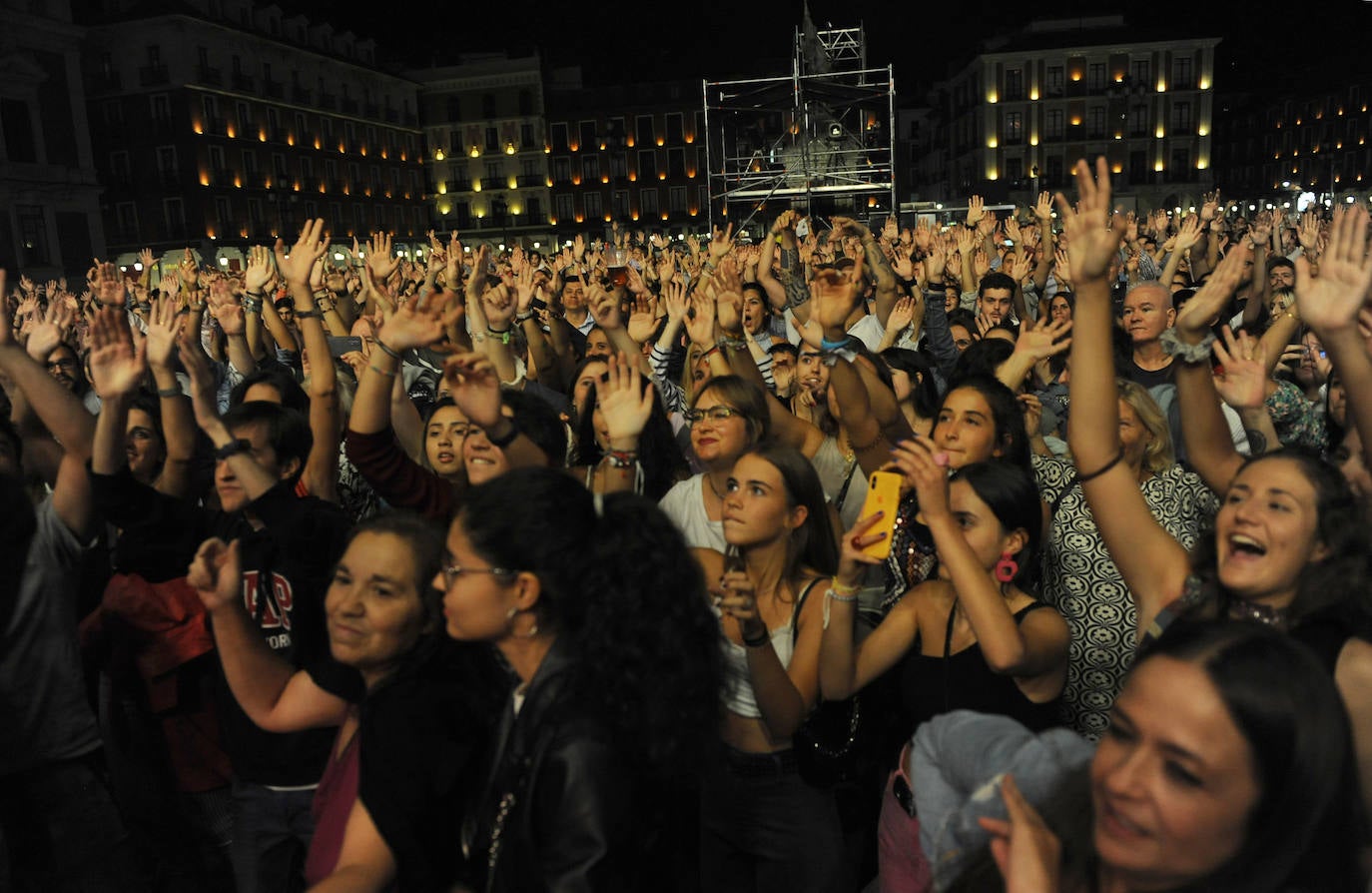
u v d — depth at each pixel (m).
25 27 38.44
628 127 73.81
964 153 71.00
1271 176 81.38
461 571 1.88
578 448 4.04
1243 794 1.17
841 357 3.81
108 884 3.01
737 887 2.84
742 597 2.39
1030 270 9.88
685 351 6.36
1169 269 7.88
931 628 2.71
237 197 53.78
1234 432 4.31
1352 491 2.03
